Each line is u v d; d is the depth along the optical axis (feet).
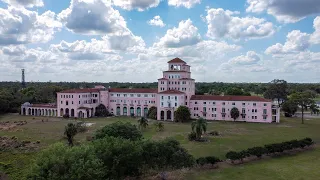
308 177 173.27
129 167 166.09
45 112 526.57
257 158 214.90
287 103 501.97
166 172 174.19
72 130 259.19
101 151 160.35
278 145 225.15
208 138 296.30
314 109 453.17
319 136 306.55
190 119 452.76
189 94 479.82
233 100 447.42
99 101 532.32
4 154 232.32
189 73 519.60
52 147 153.99
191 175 175.22
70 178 132.46
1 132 335.47
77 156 144.36
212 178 170.71
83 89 530.68
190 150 241.35
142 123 346.13
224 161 205.46
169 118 459.32
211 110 460.96
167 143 185.57
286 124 405.80
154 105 507.71
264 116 429.79
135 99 520.83
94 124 399.44
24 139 291.38
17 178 176.35
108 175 157.07
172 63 515.91
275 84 615.57
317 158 216.33
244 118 440.86
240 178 171.01
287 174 178.70
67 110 503.61
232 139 290.35
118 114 530.27
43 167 138.62
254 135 314.14
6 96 561.43
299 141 241.14
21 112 540.11
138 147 169.37
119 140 173.27
